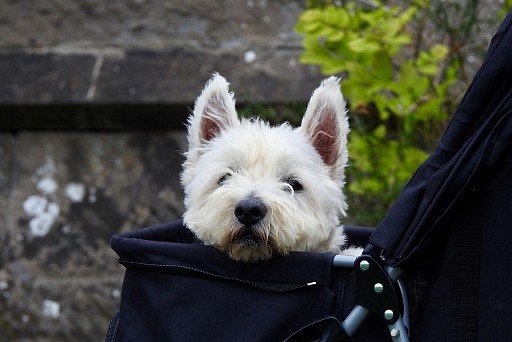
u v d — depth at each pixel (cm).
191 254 223
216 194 251
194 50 505
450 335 209
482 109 219
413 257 213
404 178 404
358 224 428
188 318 219
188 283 221
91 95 488
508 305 205
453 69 399
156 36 510
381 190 411
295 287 214
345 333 209
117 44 509
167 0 512
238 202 241
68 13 514
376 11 391
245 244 241
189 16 512
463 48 420
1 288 487
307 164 273
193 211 266
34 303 487
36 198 495
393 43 378
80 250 491
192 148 288
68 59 504
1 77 497
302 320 214
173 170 496
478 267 210
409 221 216
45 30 512
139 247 227
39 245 491
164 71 496
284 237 243
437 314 212
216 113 291
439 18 415
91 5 514
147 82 492
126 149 500
